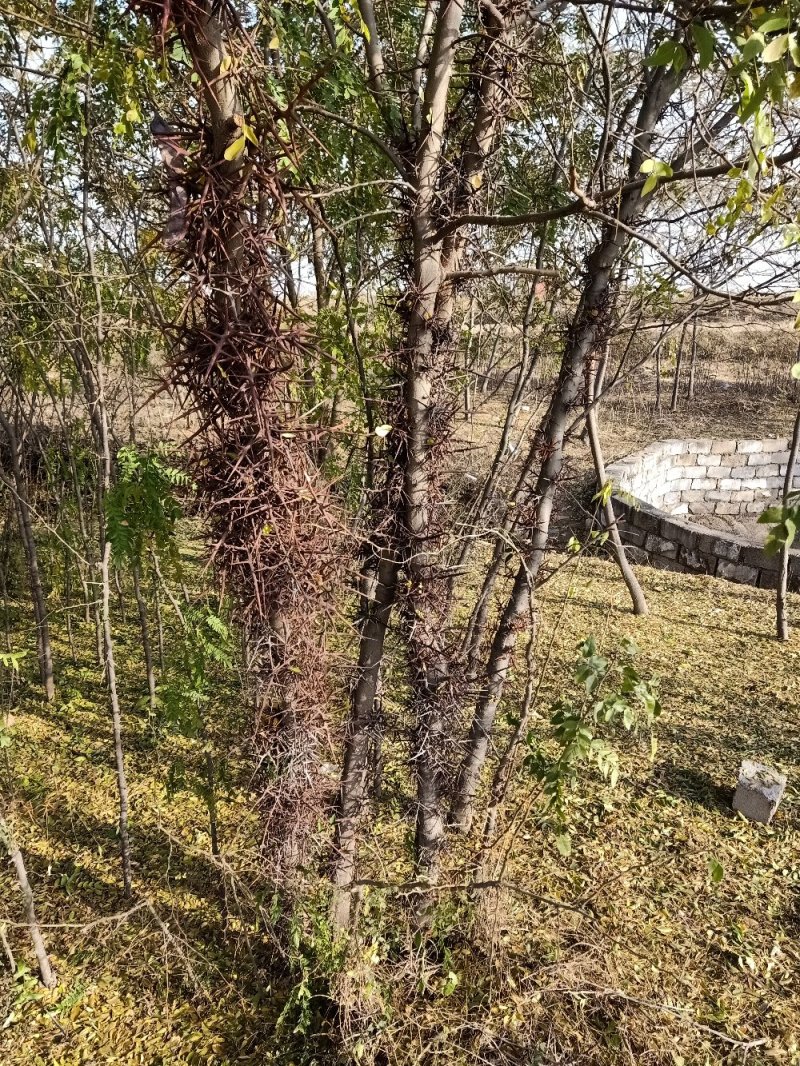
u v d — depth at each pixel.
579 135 3.56
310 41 2.72
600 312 2.96
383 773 3.86
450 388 2.50
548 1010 2.57
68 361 4.30
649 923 3.05
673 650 5.55
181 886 3.25
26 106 3.10
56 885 3.29
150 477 2.40
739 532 9.76
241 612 2.22
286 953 2.66
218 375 1.79
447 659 2.54
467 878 2.78
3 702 4.58
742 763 3.93
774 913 3.14
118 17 2.40
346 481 3.34
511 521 3.31
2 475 4.01
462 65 2.65
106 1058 2.53
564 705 2.48
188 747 4.19
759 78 1.43
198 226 1.70
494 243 3.48
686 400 14.58
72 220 3.48
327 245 3.57
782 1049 2.53
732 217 1.55
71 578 5.79
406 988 2.64
